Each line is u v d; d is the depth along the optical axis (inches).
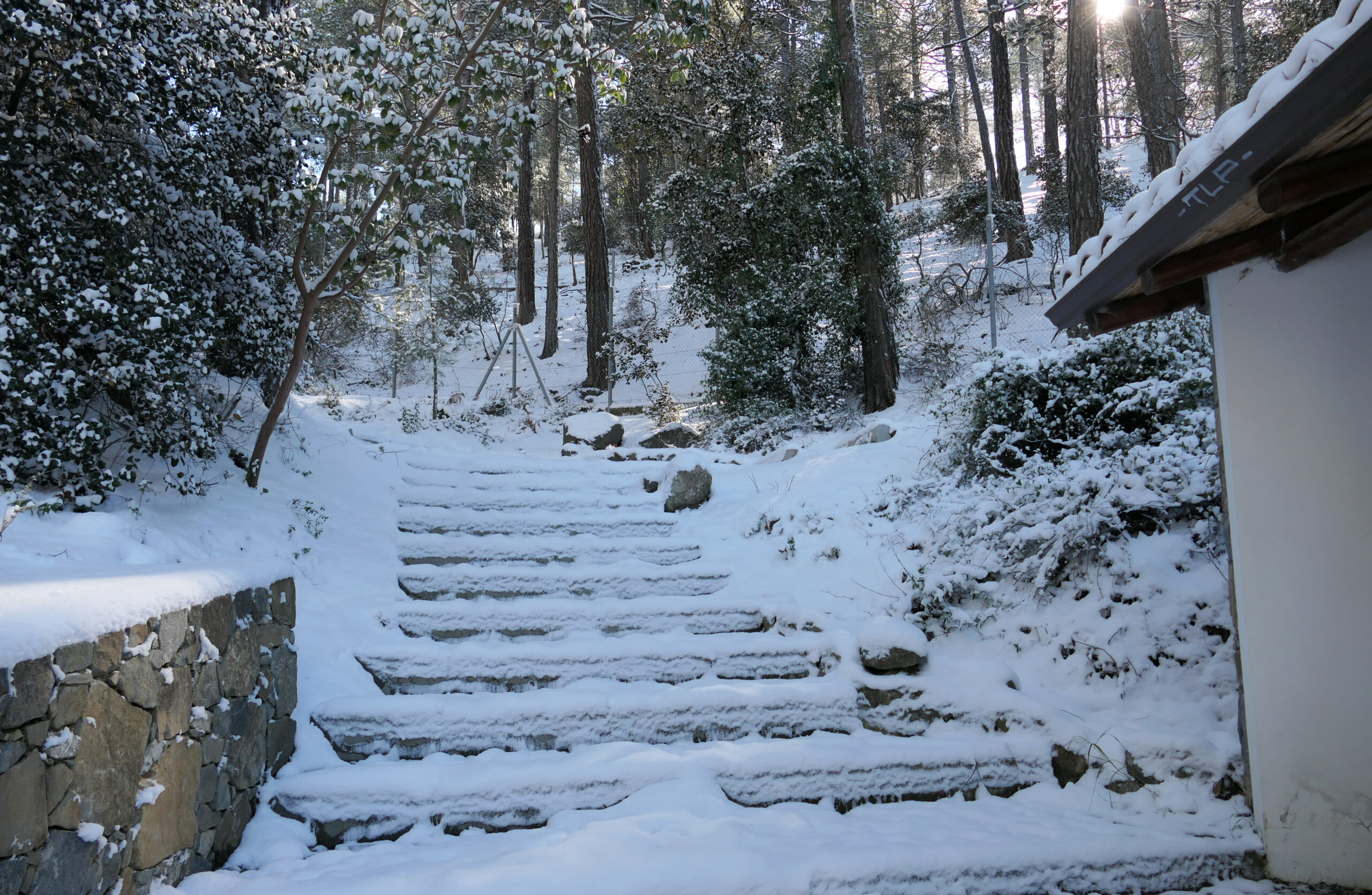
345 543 226.7
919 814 146.6
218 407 237.5
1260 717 132.7
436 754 155.5
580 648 185.9
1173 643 167.0
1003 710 166.2
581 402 566.9
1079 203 540.7
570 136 885.8
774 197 468.1
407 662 177.6
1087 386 229.1
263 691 139.2
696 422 474.0
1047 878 127.1
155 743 106.0
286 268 241.4
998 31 711.7
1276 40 581.3
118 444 200.2
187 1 198.1
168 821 108.2
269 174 226.4
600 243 615.8
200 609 118.6
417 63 199.6
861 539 230.8
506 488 295.1
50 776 85.2
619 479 309.3
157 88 187.2
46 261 151.3
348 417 422.3
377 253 228.1
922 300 528.4
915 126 930.1
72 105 181.2
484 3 270.2
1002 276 602.2
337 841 135.7
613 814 139.6
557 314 743.1
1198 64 941.8
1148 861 129.6
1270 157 92.5
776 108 550.9
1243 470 135.6
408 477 286.4
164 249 199.9
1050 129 864.9
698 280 542.9
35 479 150.6
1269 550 133.0
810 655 192.7
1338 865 126.3
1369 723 126.0
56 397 152.6
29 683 82.0
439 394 597.9
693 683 182.5
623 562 244.2
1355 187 102.5
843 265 451.5
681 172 558.3
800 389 451.2
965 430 249.0
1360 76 78.0
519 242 851.4
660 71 548.1
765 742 163.0
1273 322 133.2
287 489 240.2
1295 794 129.4
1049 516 193.6
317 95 187.5
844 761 154.3
